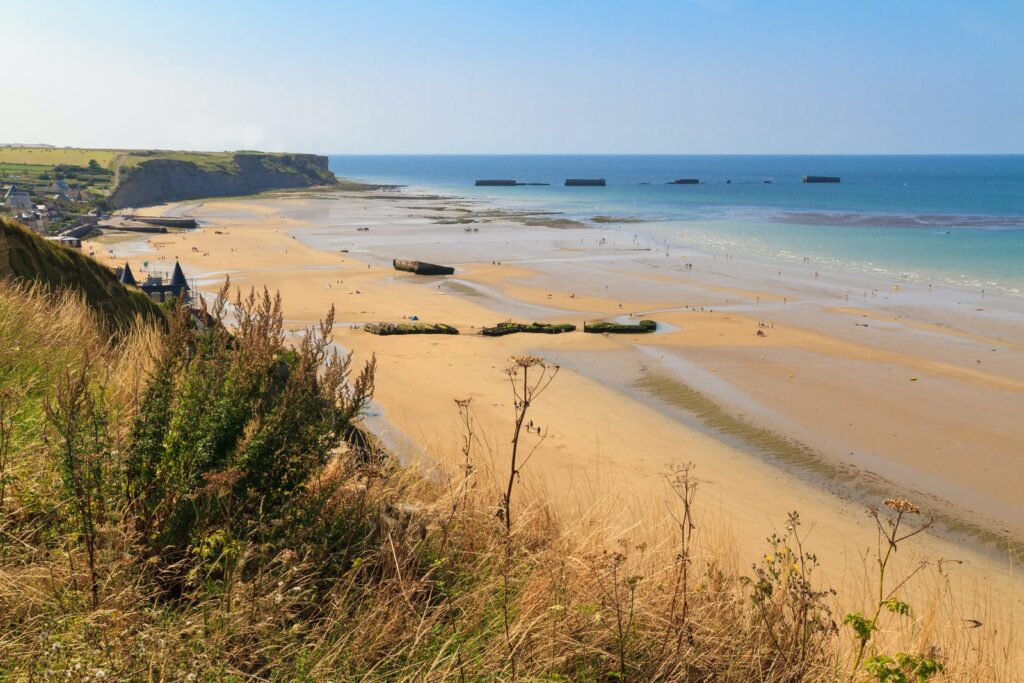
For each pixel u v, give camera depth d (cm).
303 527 463
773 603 484
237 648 368
